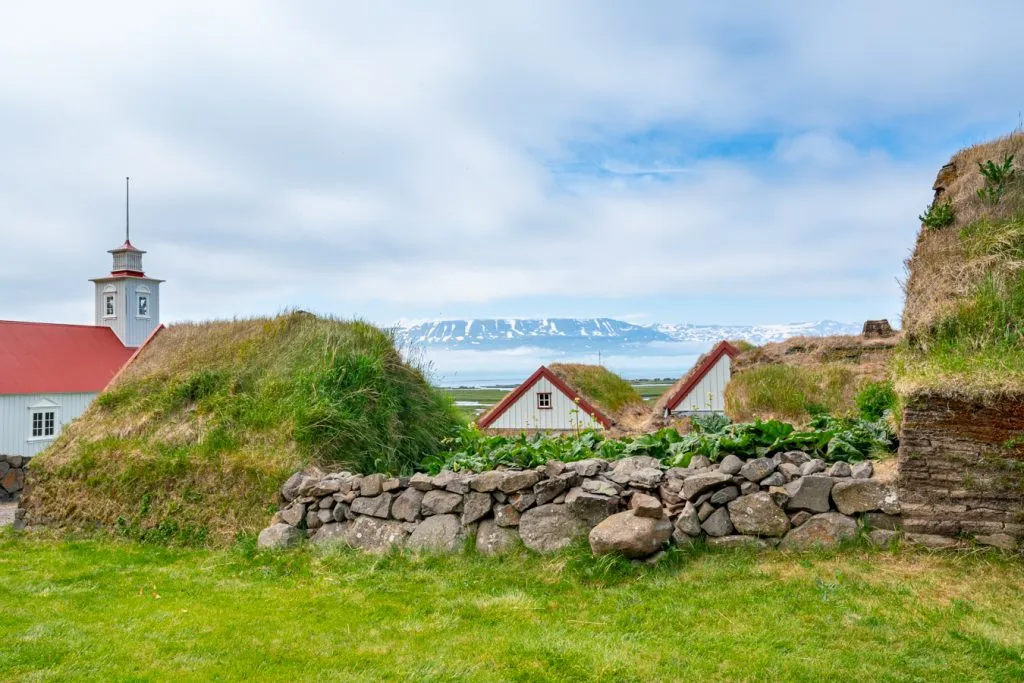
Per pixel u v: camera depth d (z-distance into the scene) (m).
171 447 10.90
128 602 6.97
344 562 8.20
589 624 5.92
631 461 8.46
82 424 12.53
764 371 14.60
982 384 6.86
